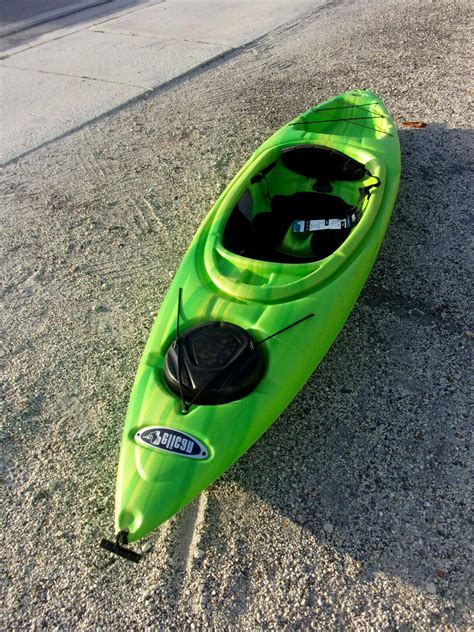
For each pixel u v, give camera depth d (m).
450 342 2.00
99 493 1.67
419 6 5.17
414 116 3.38
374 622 1.36
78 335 2.19
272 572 1.46
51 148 3.47
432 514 1.54
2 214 2.92
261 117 3.55
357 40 4.56
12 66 4.70
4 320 2.29
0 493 1.69
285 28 5.00
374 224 2.04
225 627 1.37
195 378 1.47
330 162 2.45
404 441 1.71
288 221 2.39
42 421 1.89
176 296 1.82
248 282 1.80
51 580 1.50
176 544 1.53
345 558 1.47
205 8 5.80
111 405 1.92
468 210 2.60
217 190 2.94
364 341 2.02
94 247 2.64
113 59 4.65
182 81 4.15
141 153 3.33
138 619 1.41
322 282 1.78
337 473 1.65
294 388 1.61
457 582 1.41
